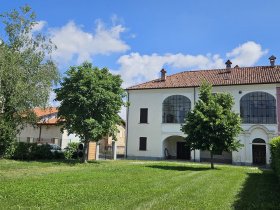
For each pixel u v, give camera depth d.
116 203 9.45
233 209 9.25
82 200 9.79
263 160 33.56
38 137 39.72
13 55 25.31
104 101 27.03
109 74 28.70
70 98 26.70
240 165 33.56
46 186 12.33
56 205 9.00
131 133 40.00
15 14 27.31
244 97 35.19
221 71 40.09
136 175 17.53
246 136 34.19
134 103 40.47
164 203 9.70
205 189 12.95
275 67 37.50
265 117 34.03
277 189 13.43
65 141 38.12
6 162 23.83
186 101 38.06
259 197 11.32
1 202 9.25
